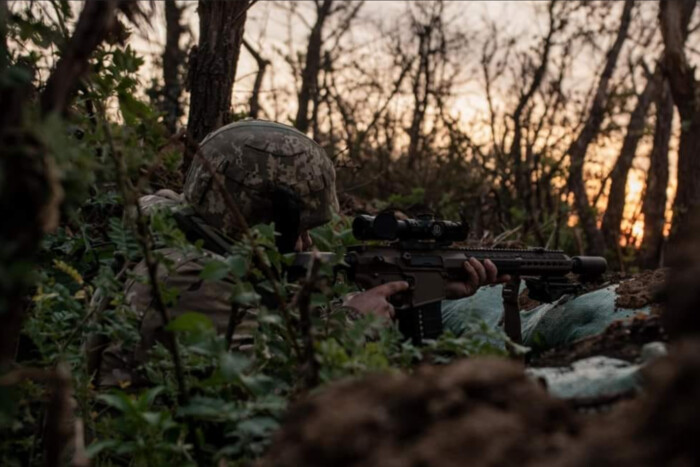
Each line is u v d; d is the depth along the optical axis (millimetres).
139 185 2125
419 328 3143
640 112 13461
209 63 4723
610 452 1383
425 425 1517
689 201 9258
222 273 2154
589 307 3439
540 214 8883
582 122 10750
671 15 9312
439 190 10148
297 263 2688
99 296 2832
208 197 3049
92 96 2881
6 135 1540
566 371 2057
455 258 3244
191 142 2252
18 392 2291
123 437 2240
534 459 1443
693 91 9281
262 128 3139
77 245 3236
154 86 7180
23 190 1526
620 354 2111
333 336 2316
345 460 1491
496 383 1568
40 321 2500
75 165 1701
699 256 1500
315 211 3146
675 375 1369
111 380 2758
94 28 1692
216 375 2109
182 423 2184
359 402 1571
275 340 2352
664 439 1344
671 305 1521
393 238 3045
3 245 1522
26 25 2559
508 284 3410
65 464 2283
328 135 11734
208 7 4738
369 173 10250
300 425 1595
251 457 1949
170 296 2373
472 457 1436
